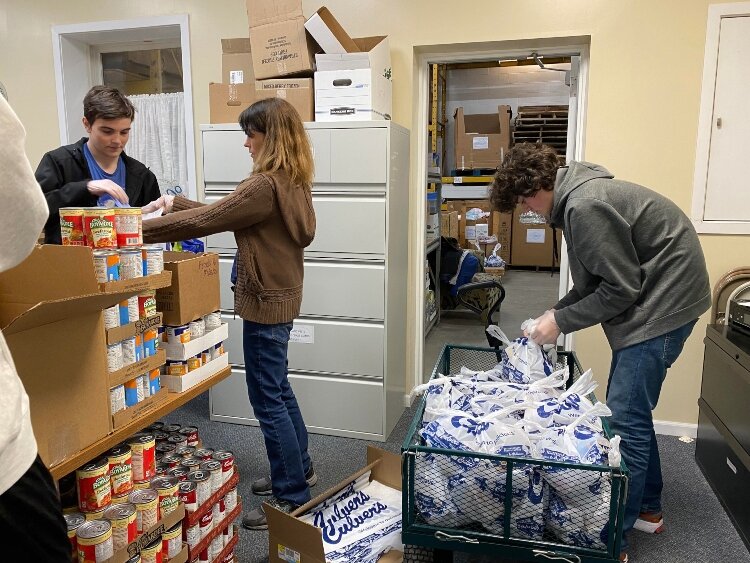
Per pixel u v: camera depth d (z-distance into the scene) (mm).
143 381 1383
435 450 1275
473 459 1282
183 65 3209
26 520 844
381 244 2643
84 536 1173
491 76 7109
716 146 2605
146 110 3541
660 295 1647
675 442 2746
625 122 2689
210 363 1649
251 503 2219
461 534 1298
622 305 1592
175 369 1511
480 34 2818
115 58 3646
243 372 2916
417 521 1338
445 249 5402
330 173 2654
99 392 1226
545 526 1307
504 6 2768
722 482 2209
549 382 1604
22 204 697
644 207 1632
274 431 1949
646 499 2021
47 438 1100
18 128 683
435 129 4859
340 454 2639
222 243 2824
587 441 1297
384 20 2928
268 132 1856
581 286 1718
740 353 2020
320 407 2836
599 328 2832
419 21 2885
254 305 1879
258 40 2727
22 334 1030
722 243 2646
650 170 2691
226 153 2771
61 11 3334
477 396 1555
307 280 2754
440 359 1906
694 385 2771
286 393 2131
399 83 2961
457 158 6008
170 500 1406
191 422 3010
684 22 2562
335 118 2643
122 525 1241
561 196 1630
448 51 2977
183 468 1570
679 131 2635
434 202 4730
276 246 1873
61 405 1128
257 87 2740
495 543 1283
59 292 1148
